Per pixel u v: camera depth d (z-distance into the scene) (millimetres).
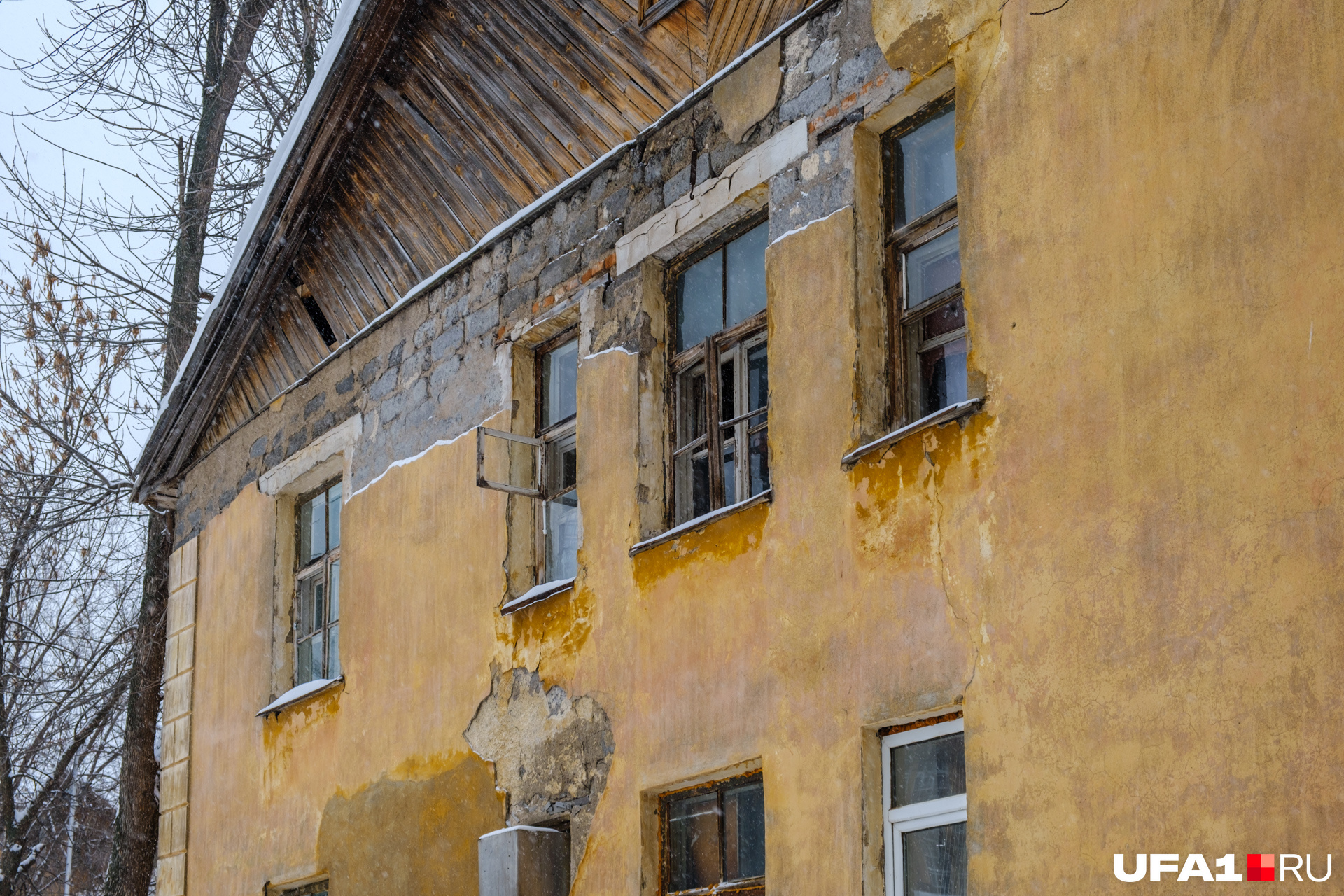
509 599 9000
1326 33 5324
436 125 10109
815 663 6820
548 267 9328
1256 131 5492
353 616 10336
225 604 12008
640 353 8406
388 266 10859
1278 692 5051
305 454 11406
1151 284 5754
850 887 6387
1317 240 5230
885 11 7262
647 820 7629
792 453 7211
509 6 9375
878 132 7375
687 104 8406
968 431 6359
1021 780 5797
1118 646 5578
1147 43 5957
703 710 7383
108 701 16578
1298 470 5141
